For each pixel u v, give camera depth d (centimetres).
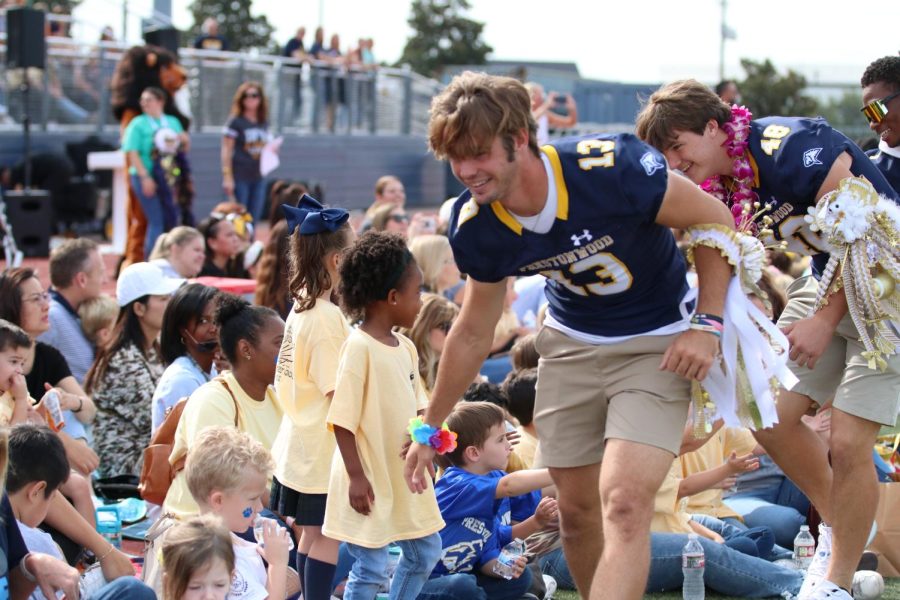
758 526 700
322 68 2652
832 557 529
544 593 599
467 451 591
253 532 561
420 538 532
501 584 584
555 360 469
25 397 608
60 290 829
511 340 962
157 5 2494
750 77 3934
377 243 527
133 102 1533
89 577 527
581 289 443
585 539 491
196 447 511
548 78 3400
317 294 563
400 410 526
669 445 436
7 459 441
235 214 1178
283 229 817
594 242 421
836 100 3912
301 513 549
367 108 2820
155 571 513
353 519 518
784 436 541
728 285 435
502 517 613
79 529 540
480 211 428
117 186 1895
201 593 450
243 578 493
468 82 401
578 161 414
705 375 428
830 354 539
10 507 473
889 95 560
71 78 2116
